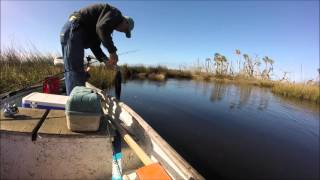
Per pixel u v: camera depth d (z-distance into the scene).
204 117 6.76
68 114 1.54
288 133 6.09
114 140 1.73
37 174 1.53
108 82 8.75
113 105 2.66
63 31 2.37
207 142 4.77
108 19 2.25
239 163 3.99
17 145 1.46
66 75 2.43
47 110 1.88
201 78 22.45
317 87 13.82
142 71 19.44
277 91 15.34
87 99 1.56
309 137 5.91
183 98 9.63
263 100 11.43
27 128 1.51
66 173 1.57
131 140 1.67
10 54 7.16
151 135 1.79
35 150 1.49
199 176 1.28
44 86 2.91
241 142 4.96
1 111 1.75
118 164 1.57
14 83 5.11
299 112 9.06
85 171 1.61
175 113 6.88
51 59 7.82
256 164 4.03
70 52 2.34
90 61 2.84
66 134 1.52
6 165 1.46
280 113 8.54
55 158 1.53
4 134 1.43
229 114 7.53
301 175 3.78
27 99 1.92
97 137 1.58
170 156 1.50
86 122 1.57
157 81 16.09
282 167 4.04
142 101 8.20
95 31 2.47
